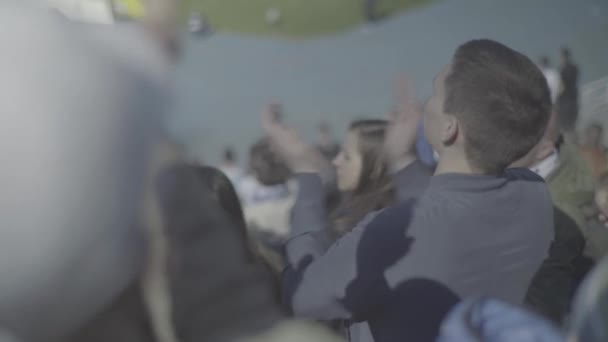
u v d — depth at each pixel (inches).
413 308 56.0
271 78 529.0
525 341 29.8
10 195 22.1
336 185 90.8
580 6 490.6
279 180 176.4
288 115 479.8
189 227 26.7
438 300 55.6
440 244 55.8
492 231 57.9
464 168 59.8
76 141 22.7
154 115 25.0
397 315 56.6
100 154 23.2
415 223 56.4
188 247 26.7
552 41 462.6
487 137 58.6
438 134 61.1
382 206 84.7
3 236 22.3
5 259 22.5
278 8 601.3
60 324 24.2
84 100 23.0
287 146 70.0
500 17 521.7
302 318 60.1
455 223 56.6
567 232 75.5
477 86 58.7
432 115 61.3
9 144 22.0
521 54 61.5
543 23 489.7
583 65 399.2
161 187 25.7
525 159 65.9
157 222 25.8
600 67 390.9
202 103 499.5
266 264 68.9
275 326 27.5
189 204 27.0
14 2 23.8
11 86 22.2
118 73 24.0
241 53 560.1
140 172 24.5
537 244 60.3
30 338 24.0
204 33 581.3
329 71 526.0
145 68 24.9
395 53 526.3
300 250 64.5
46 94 22.5
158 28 26.1
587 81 369.4
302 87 513.0
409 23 555.2
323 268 58.9
